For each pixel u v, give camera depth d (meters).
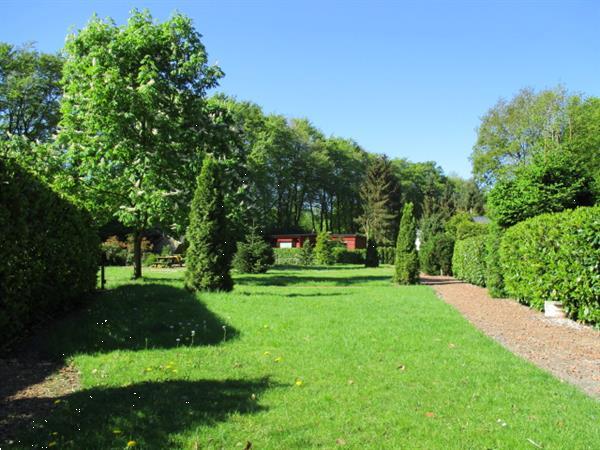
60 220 8.46
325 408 4.05
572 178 12.26
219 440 3.40
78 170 15.62
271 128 47.19
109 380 4.85
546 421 3.76
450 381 4.84
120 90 14.67
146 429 3.57
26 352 6.04
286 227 56.78
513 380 4.88
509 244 11.56
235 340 6.71
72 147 15.27
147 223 16.72
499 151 42.28
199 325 7.59
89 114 15.10
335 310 9.52
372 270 30.47
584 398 4.34
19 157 14.23
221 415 3.85
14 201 6.39
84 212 10.77
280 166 49.75
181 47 16.69
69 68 15.98
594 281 7.79
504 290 12.68
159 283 14.29
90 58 15.34
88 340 6.50
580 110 38.34
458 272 21.81
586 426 3.67
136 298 10.25
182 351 6.08
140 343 6.47
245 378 4.93
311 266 36.72
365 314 9.05
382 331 7.41
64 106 15.74
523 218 12.43
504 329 7.93
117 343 6.42
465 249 19.38
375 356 5.88
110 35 16.08
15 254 6.33
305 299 11.30
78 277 9.48
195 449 3.26
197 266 11.73
